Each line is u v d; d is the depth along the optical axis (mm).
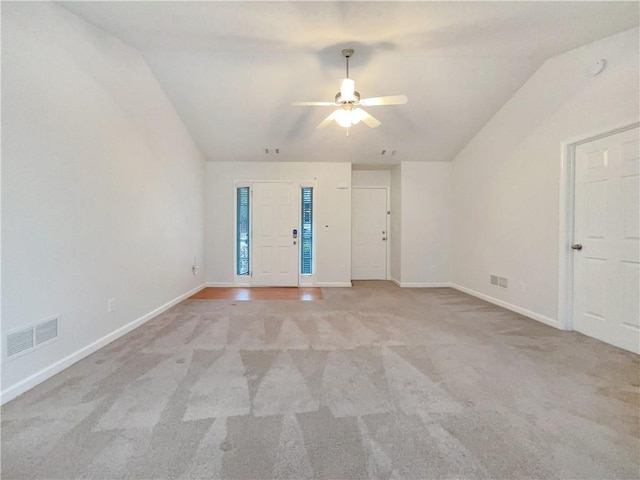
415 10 2373
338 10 2387
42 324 2119
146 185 3502
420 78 3623
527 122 3680
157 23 2559
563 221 3164
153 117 3635
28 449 1460
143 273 3451
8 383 1880
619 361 2422
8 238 1882
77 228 2451
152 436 1559
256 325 3363
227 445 1499
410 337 2980
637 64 2496
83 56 2484
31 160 2033
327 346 2754
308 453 1451
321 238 5723
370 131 4730
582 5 2268
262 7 2340
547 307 3396
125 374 2213
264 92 3861
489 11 2377
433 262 5742
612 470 1344
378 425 1655
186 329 3223
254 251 5676
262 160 5590
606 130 2727
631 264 2609
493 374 2219
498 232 4273
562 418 1708
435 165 5695
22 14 1952
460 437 1560
